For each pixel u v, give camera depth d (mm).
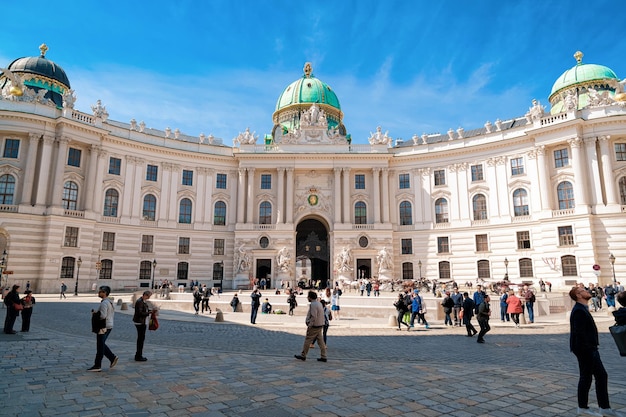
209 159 58594
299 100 68312
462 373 11180
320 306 13125
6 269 42062
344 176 58406
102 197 50688
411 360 13477
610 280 42969
